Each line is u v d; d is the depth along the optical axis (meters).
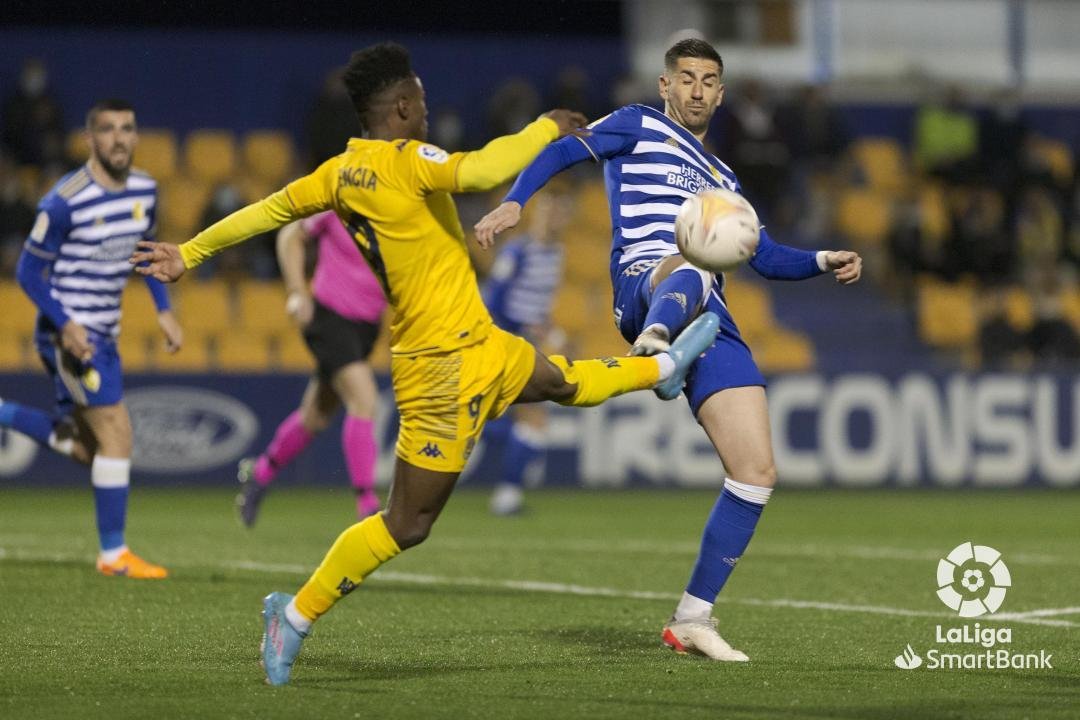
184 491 52.38
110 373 27.73
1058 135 83.56
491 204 68.06
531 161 18.17
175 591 25.75
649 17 80.00
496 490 55.62
